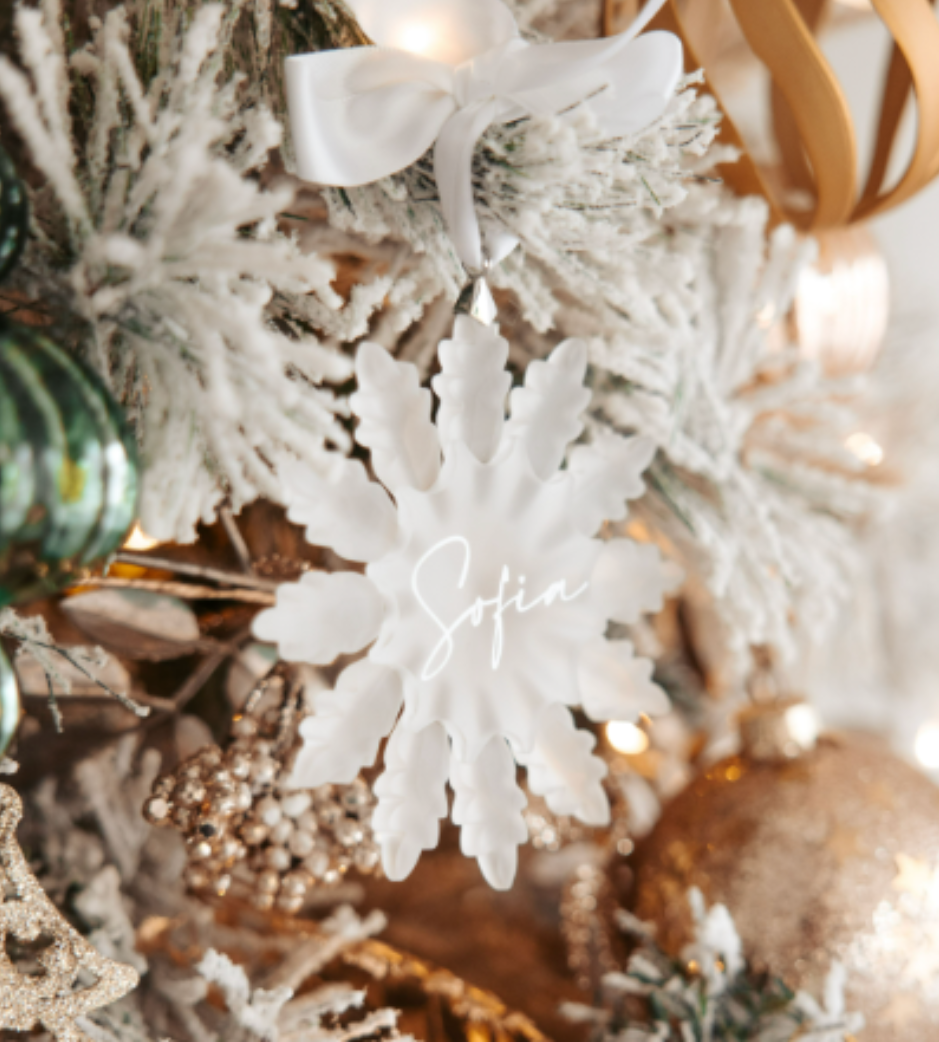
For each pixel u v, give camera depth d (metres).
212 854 0.24
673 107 0.24
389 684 0.23
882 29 0.46
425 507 0.22
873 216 0.31
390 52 0.22
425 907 0.35
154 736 0.28
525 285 0.25
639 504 0.31
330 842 0.25
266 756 0.24
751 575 0.32
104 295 0.20
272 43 0.23
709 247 0.30
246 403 0.21
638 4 0.28
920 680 0.42
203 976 0.26
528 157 0.23
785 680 0.35
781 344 0.32
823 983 0.29
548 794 0.25
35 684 0.26
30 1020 0.22
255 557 0.28
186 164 0.20
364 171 0.22
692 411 0.30
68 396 0.19
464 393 0.23
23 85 0.20
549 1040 0.29
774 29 0.26
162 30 0.22
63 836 0.27
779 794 0.31
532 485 0.23
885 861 0.30
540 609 0.24
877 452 0.37
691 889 0.30
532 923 0.37
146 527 0.22
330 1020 0.27
